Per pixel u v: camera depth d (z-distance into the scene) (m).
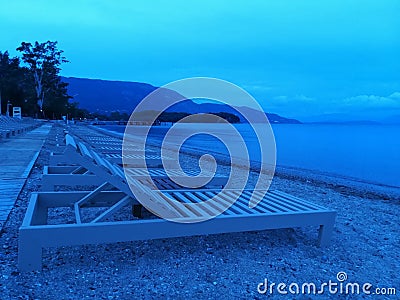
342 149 25.03
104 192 3.64
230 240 3.42
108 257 2.82
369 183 10.29
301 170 12.86
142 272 2.59
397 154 21.05
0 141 12.27
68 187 5.36
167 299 2.23
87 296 2.18
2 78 60.31
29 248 2.38
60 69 61.91
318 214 3.31
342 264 3.04
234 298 2.31
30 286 2.23
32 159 7.72
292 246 3.39
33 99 58.41
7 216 3.52
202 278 2.57
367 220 4.90
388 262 3.18
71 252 2.86
